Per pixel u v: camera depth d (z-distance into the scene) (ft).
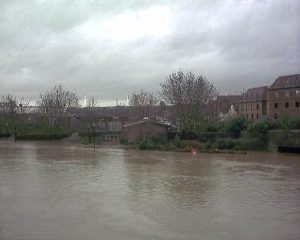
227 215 70.49
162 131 248.11
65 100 380.37
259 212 72.69
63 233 59.36
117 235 58.65
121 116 397.60
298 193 90.74
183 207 76.23
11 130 338.95
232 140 213.66
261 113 391.65
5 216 68.64
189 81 271.69
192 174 120.98
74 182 104.63
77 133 319.06
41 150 218.18
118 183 103.30
